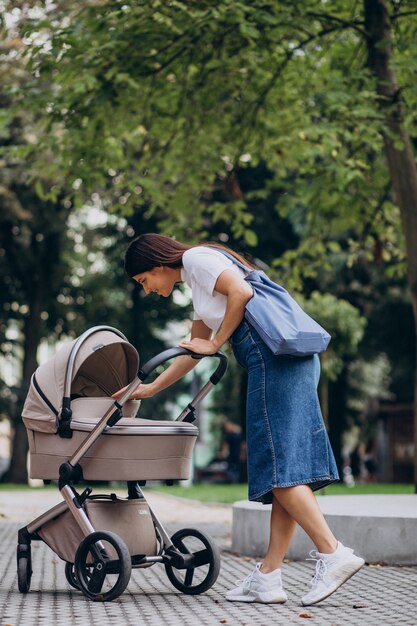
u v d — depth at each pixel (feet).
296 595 20.29
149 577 23.31
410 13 44.21
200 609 18.16
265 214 87.86
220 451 146.00
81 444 19.33
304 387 18.56
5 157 82.84
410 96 41.63
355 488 70.59
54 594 20.30
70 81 42.91
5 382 101.96
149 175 50.80
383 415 127.75
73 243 103.81
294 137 46.62
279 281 54.24
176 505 58.95
